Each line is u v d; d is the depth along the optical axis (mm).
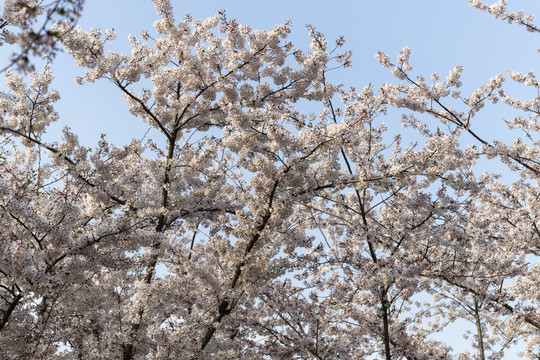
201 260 9727
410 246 9961
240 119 7766
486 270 10672
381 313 10070
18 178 8211
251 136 8266
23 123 7766
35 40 2287
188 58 8383
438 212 9188
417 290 11094
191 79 8539
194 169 9320
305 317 9898
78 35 7266
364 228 10094
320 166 8836
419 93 11367
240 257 8492
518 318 11625
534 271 12289
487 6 11953
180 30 8797
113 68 7691
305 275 9734
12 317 6934
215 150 9820
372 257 10094
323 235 11531
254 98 8539
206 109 8734
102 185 7621
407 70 11336
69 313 8516
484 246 10711
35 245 7469
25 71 2275
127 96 9383
